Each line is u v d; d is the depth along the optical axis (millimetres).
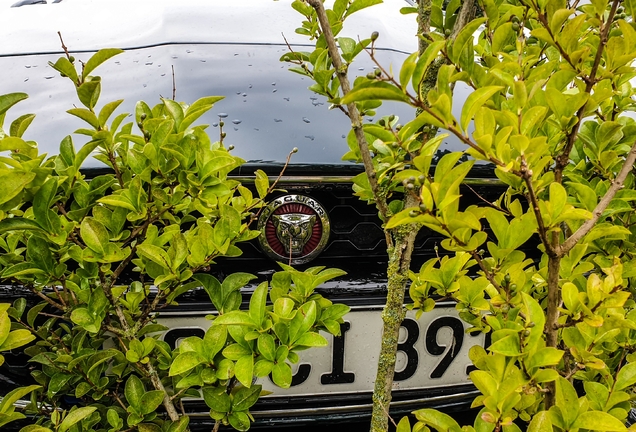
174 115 1257
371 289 1616
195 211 1579
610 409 1113
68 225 1191
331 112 1711
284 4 2488
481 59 1479
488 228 1739
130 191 1191
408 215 847
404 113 1729
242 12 2322
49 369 1443
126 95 1752
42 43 2113
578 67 1088
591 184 1394
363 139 1082
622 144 1423
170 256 1195
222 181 1306
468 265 1336
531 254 1790
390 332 1188
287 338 1179
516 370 936
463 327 1679
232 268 1605
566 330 1097
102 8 2568
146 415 1309
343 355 1623
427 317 1643
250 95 1747
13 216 1254
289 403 1631
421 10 1161
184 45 2002
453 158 876
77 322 1213
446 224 882
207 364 1214
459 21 1146
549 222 939
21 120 1155
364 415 1657
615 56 1035
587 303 1038
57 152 1565
